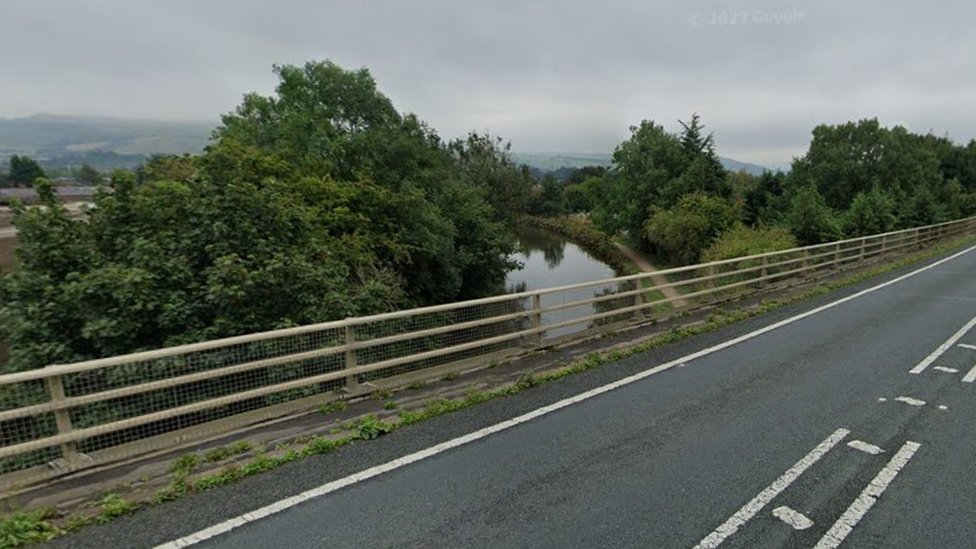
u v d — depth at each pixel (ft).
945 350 23.61
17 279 23.34
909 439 14.78
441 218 61.16
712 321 29.84
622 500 11.87
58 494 12.00
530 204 237.45
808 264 46.96
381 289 32.68
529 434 15.43
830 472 13.03
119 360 13.01
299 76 78.54
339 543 10.39
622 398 18.35
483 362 21.84
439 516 11.30
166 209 27.81
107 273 22.84
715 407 17.40
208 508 11.57
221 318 23.72
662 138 119.55
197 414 17.98
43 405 12.34
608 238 134.62
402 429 15.80
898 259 57.82
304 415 16.63
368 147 62.64
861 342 25.23
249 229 26.78
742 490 12.27
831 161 129.18
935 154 155.63
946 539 10.37
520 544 10.35
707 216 92.48
